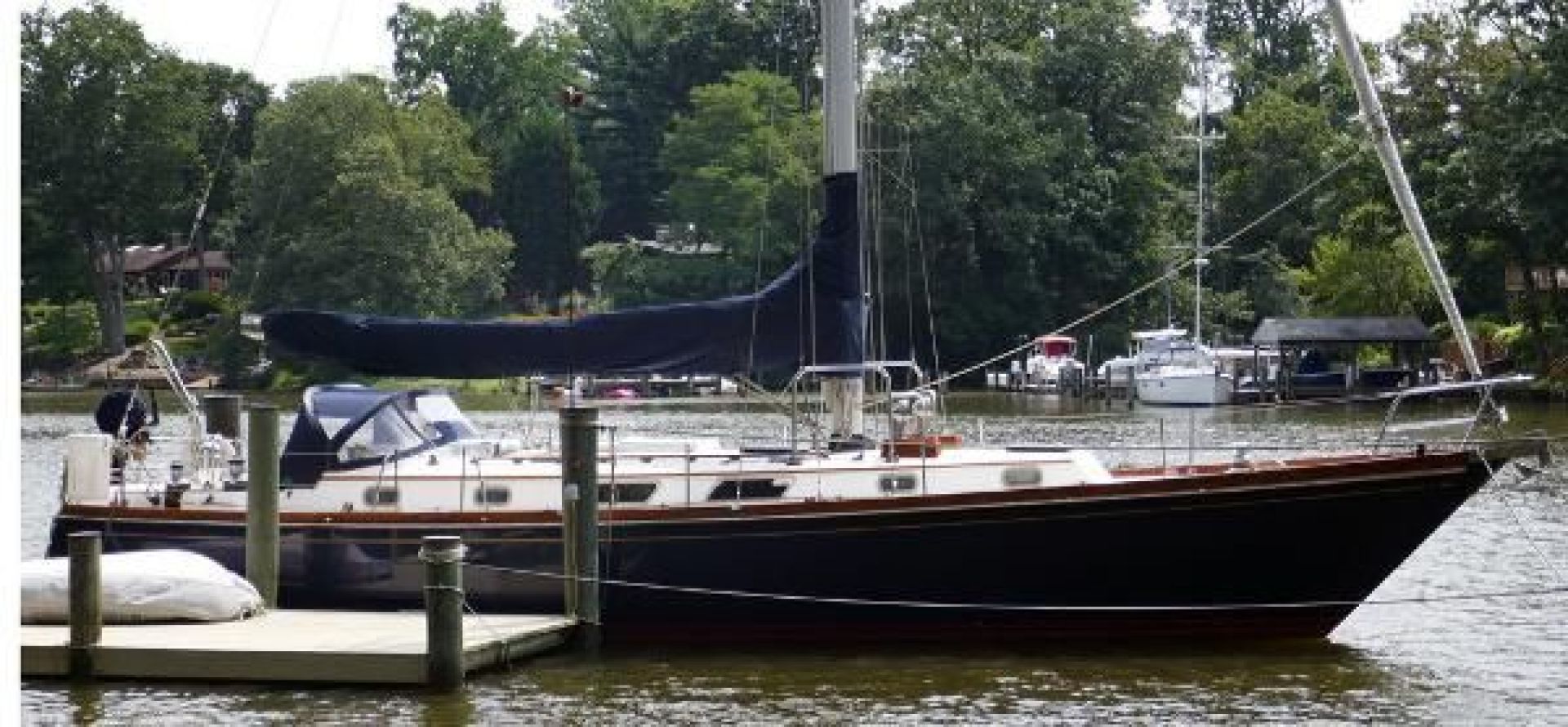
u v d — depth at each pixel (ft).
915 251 457.68
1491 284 412.16
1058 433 290.76
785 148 488.85
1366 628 125.70
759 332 120.57
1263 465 122.52
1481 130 373.81
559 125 571.28
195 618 118.32
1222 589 117.29
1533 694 106.83
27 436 311.27
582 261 550.36
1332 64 570.46
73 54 523.29
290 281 438.40
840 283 120.78
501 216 587.27
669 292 495.82
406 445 128.06
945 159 460.55
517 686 109.70
